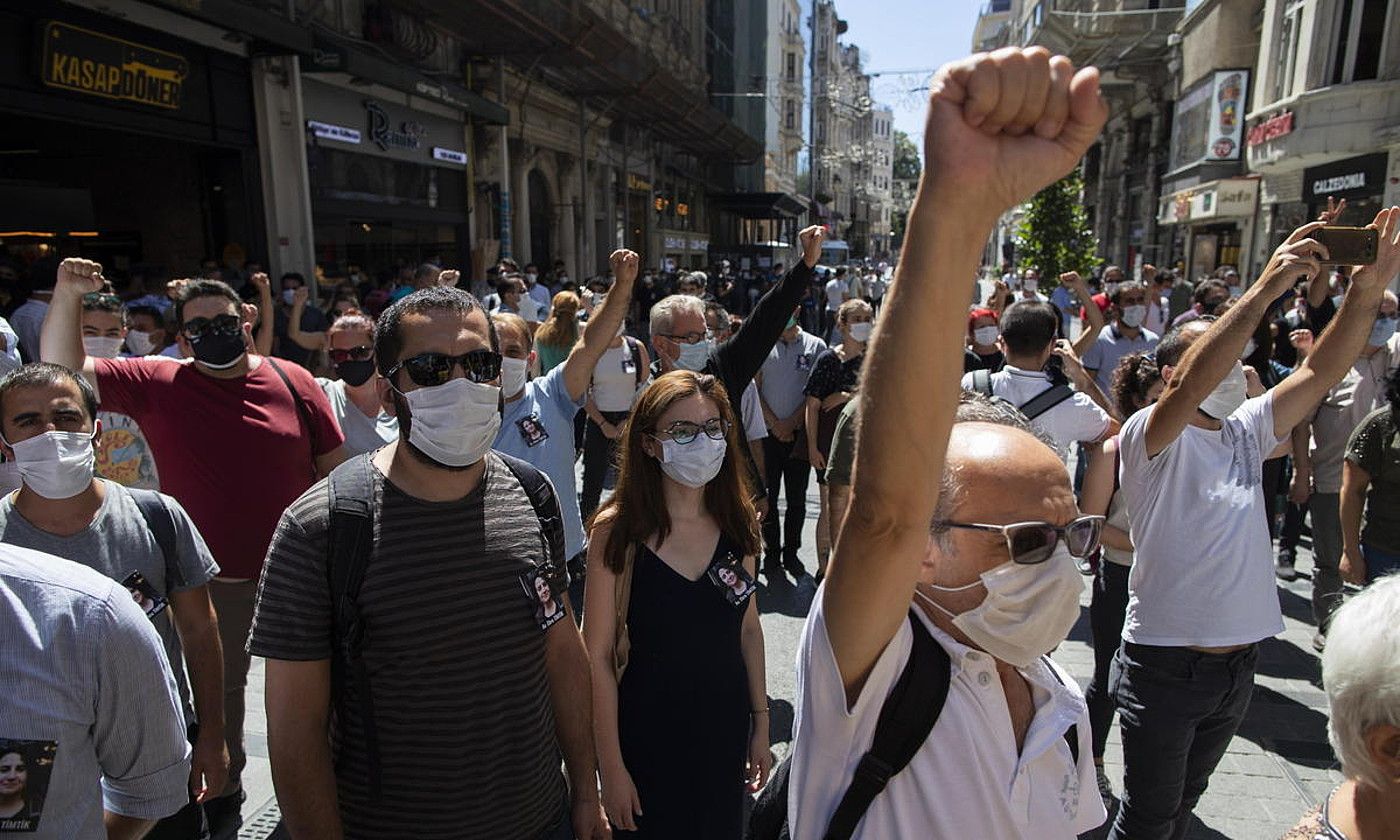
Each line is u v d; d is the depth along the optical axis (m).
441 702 1.77
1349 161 13.52
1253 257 17.20
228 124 10.59
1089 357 7.14
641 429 2.39
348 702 1.78
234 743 3.11
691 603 2.34
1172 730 2.52
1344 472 3.88
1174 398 2.48
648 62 21.62
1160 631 2.51
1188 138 20.77
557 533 2.08
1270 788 3.44
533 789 1.92
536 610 1.90
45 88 8.00
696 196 37.22
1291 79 14.80
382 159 14.51
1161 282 11.53
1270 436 2.58
